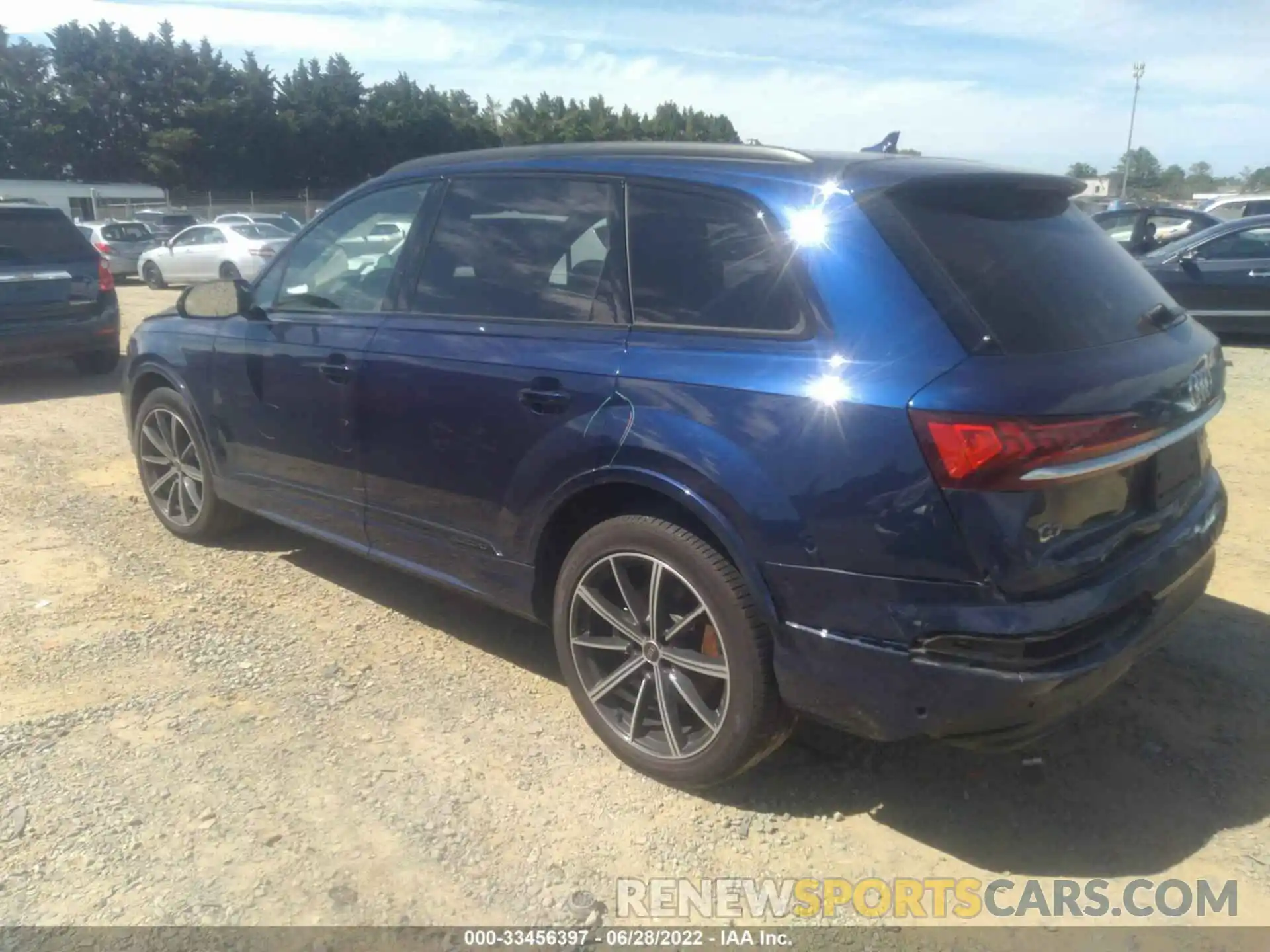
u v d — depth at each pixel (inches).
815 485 105.6
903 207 112.3
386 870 110.8
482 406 135.9
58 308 361.7
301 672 153.6
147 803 120.9
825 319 108.9
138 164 2564.0
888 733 107.6
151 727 137.3
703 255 121.0
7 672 150.6
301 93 2763.3
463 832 117.3
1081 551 105.2
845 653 107.0
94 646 160.1
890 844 116.9
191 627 167.6
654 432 116.9
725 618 115.0
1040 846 116.6
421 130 2861.7
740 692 115.4
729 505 111.3
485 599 145.2
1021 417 98.2
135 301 721.0
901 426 100.9
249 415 177.3
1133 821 120.6
